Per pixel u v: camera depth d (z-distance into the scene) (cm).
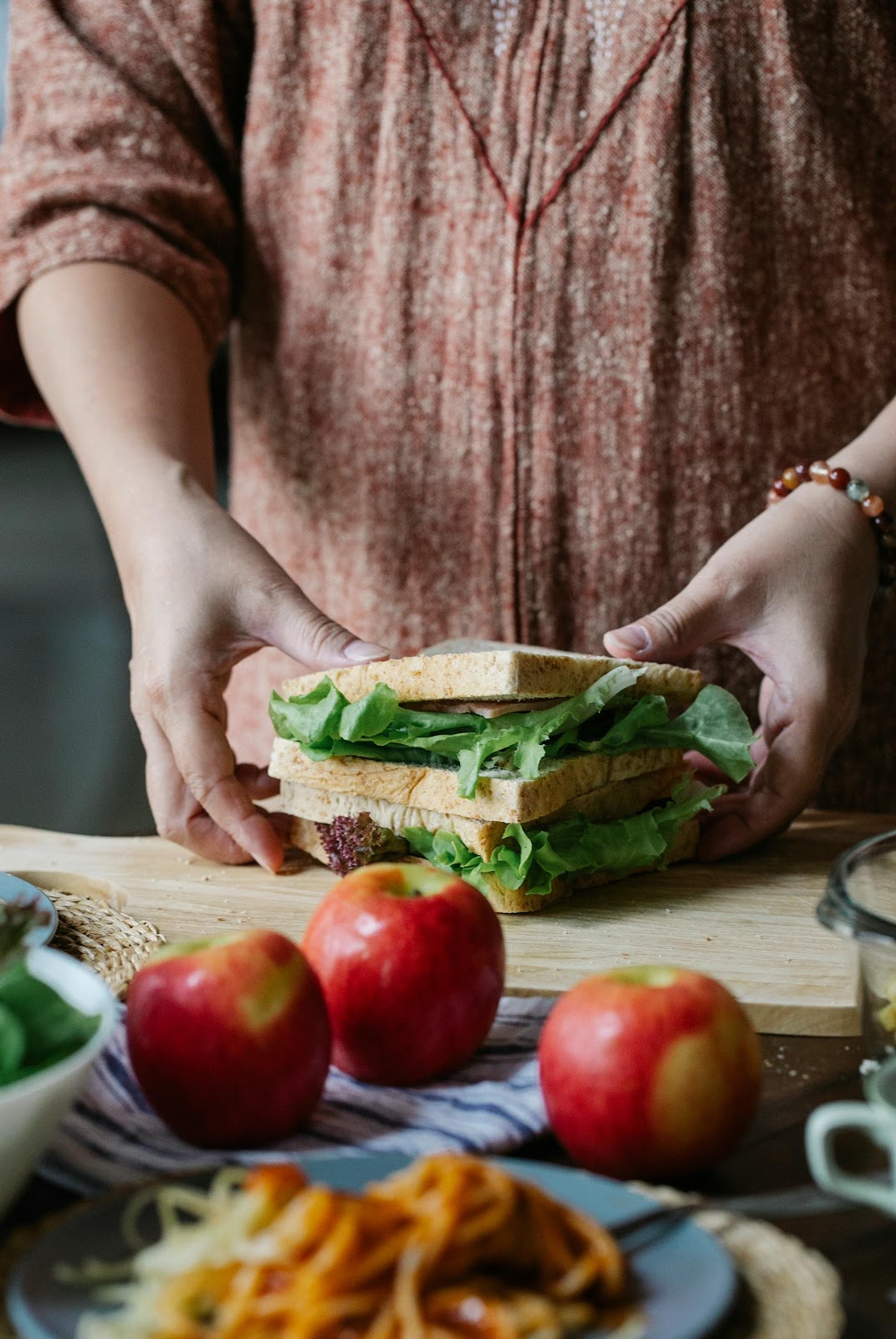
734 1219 75
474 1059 104
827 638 172
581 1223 69
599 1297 66
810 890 160
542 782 150
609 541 203
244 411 223
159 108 204
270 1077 88
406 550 210
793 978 127
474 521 205
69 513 638
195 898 157
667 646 166
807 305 198
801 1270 71
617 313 195
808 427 201
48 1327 63
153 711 169
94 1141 89
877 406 202
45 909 129
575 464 201
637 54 188
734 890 160
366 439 209
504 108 192
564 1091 87
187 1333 62
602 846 157
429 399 203
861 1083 105
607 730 166
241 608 167
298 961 92
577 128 191
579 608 207
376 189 201
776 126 192
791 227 195
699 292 195
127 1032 91
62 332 188
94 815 428
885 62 193
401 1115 95
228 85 214
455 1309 63
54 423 220
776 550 173
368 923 98
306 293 209
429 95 195
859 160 195
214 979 88
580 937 142
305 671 214
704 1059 84
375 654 160
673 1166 86
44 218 195
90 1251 69
